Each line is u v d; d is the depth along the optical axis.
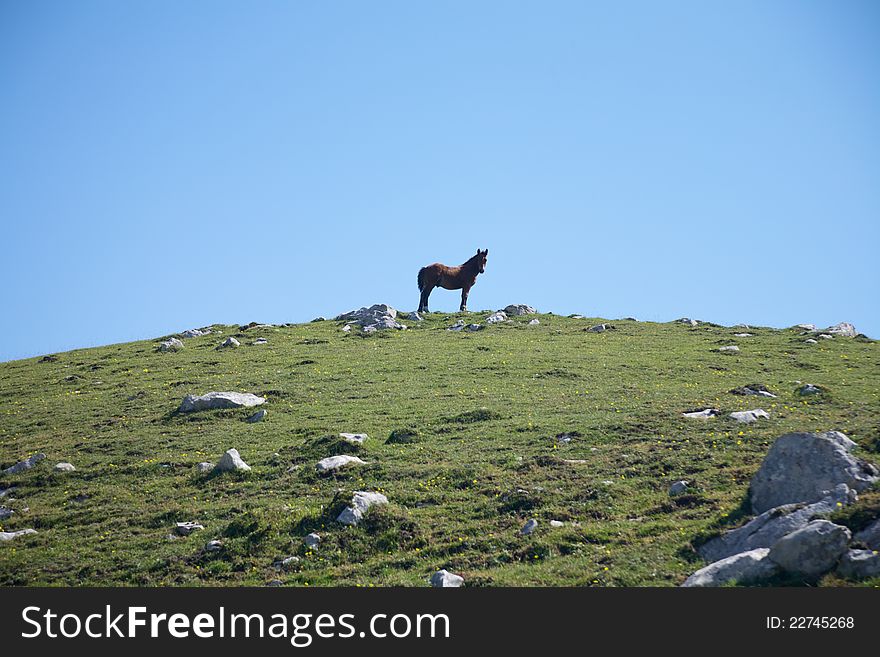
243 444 80.00
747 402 81.56
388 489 66.44
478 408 84.38
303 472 71.31
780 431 70.31
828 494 49.34
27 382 110.88
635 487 62.56
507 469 68.56
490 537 57.03
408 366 105.31
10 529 66.00
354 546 57.88
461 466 69.75
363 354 113.31
